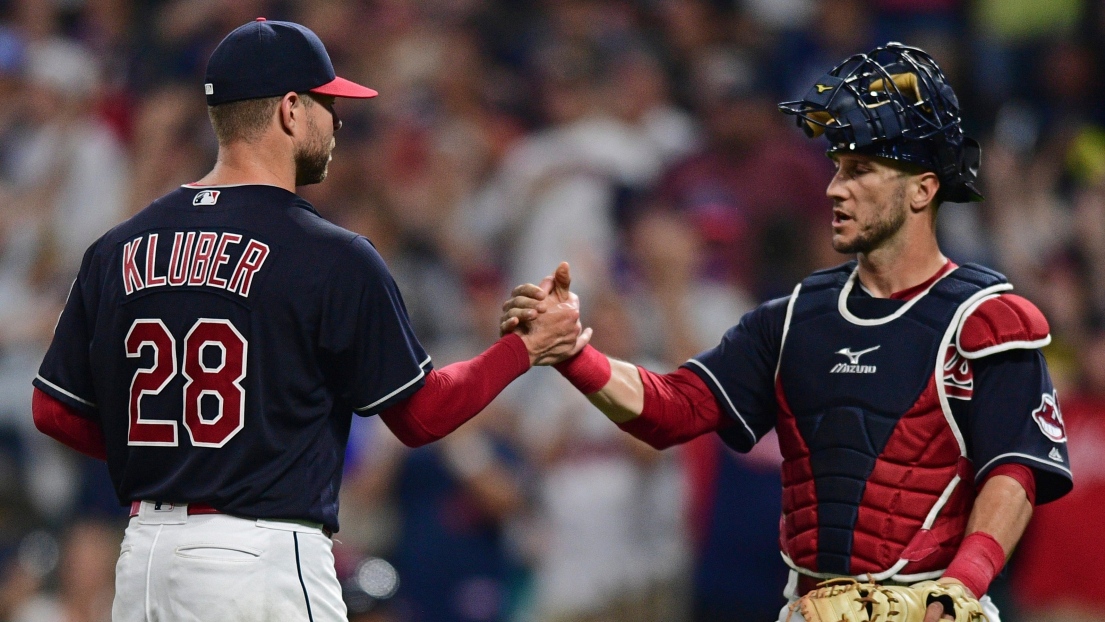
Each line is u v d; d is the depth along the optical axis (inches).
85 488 1151.0
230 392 500.4
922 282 527.5
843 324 525.7
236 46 525.7
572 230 1358.3
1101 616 1072.2
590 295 1282.0
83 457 1160.2
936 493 505.0
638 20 1675.7
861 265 536.4
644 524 1093.1
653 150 1455.5
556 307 556.4
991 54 1619.1
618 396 553.3
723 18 1672.0
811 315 534.6
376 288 514.3
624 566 1089.4
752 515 1047.0
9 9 1627.7
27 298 1378.0
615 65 1525.6
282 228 513.0
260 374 501.4
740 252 1311.5
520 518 1121.4
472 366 544.1
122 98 1558.8
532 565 1107.9
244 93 522.0
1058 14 1631.4
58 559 1134.4
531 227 1380.4
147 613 506.0
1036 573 1094.4
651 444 564.7
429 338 1296.8
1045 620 1087.6
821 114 528.4
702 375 560.4
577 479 1106.7
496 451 1138.0
